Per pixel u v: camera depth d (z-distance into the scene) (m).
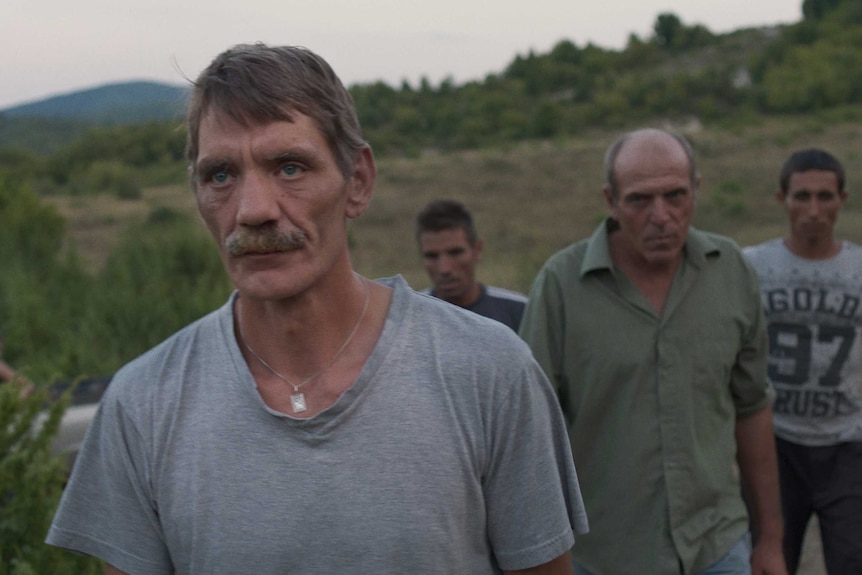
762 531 3.06
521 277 15.44
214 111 1.35
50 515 2.67
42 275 12.24
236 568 1.36
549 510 1.46
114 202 46.12
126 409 1.45
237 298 1.52
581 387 2.81
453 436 1.39
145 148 75.62
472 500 1.41
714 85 91.94
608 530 2.77
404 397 1.39
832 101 82.44
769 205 33.47
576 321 2.80
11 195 15.38
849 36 108.56
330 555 1.34
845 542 3.65
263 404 1.39
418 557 1.35
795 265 3.81
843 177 3.77
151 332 8.81
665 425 2.73
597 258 2.80
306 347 1.42
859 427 3.71
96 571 2.69
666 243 2.70
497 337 1.46
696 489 2.72
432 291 4.18
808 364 3.74
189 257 10.85
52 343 8.22
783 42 112.94
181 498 1.40
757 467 3.04
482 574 1.45
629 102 94.75
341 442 1.36
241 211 1.33
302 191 1.35
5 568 2.57
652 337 2.75
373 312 1.47
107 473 1.46
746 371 2.91
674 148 2.75
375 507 1.35
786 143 55.44
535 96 116.62
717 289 2.83
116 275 10.74
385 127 101.06
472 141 89.00
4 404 2.81
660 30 134.00
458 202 4.11
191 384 1.45
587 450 2.81
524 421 1.44
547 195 41.59
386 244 28.30
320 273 1.38
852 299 3.73
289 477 1.36
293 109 1.34
